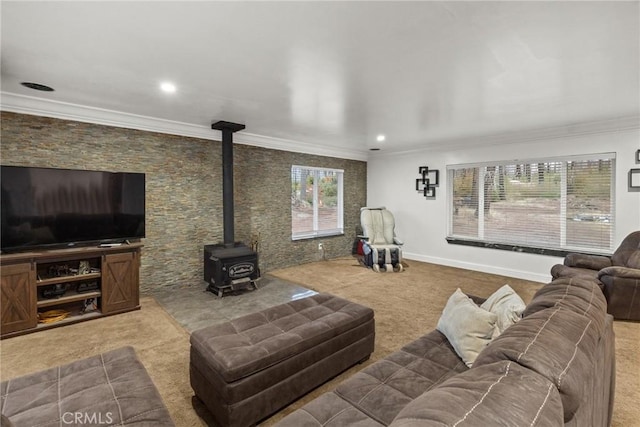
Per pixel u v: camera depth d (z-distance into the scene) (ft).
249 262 13.37
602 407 4.41
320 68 7.57
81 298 10.32
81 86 8.82
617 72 7.77
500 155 16.02
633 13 5.23
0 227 9.11
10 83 8.63
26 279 9.23
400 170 20.52
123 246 10.85
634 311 9.94
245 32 5.91
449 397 2.49
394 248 17.35
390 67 7.52
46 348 8.46
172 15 5.32
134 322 10.21
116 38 6.13
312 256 19.06
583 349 3.40
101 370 5.18
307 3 4.97
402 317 10.68
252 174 16.06
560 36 6.04
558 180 14.38
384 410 4.31
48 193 9.88
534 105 10.58
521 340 3.38
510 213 15.97
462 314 5.91
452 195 18.31
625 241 11.74
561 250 14.20
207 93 9.41
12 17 5.36
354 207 21.62
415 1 4.92
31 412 4.17
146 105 10.66
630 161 12.42
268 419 5.84
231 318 10.62
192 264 14.03
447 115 11.80
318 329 6.61
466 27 5.74
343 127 13.96
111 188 11.10
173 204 13.39
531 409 2.31
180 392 6.61
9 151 9.90
